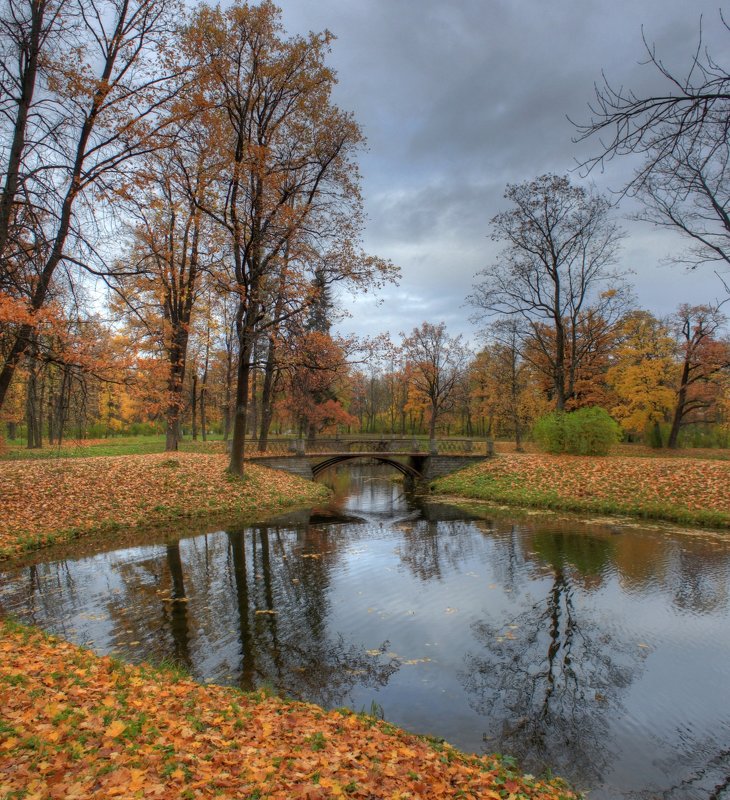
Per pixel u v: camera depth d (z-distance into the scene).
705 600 9.60
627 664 7.27
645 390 36.56
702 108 3.89
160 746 3.92
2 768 3.29
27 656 5.80
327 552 13.52
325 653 7.61
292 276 18.42
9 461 20.72
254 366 22.08
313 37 16.91
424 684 6.75
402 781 3.94
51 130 10.09
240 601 9.76
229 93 16.56
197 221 16.67
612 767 5.14
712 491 17.39
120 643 7.75
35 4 10.30
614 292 29.66
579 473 21.67
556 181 25.97
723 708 6.16
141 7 12.04
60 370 12.44
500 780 4.41
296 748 4.31
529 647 7.82
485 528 16.31
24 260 10.45
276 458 26.36
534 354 37.06
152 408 16.39
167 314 22.77
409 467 30.62
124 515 15.97
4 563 11.80
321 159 18.88
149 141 11.55
